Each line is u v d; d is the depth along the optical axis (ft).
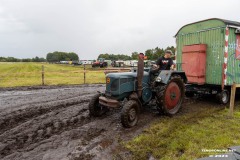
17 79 49.93
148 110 20.72
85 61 169.68
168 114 18.94
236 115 19.02
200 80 23.73
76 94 30.30
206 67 24.00
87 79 52.29
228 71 22.38
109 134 14.98
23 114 19.81
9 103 24.18
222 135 14.26
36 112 20.48
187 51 24.85
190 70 24.45
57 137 14.40
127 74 17.80
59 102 24.66
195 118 18.03
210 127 15.85
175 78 19.36
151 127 16.02
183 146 12.83
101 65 109.40
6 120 18.11
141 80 17.57
